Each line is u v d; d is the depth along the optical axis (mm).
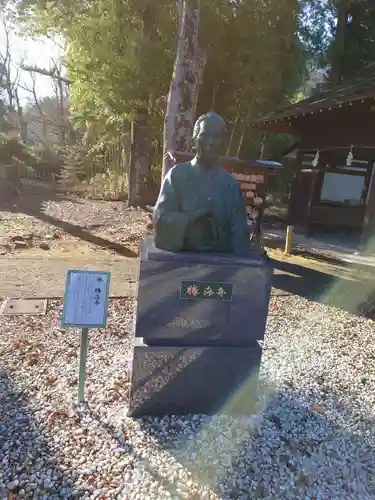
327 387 3312
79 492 2088
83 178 21562
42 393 2916
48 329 4043
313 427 2764
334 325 4730
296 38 12242
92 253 7410
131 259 7160
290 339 4277
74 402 2814
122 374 3240
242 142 13836
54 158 24391
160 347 2660
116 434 2547
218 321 2727
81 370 2744
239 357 2777
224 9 10000
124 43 11336
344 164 12555
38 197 15367
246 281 2688
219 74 11695
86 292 2592
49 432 2508
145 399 2723
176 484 2201
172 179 2762
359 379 3463
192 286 2627
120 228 9945
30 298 4871
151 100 12352
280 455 2467
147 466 2305
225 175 2883
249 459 2418
